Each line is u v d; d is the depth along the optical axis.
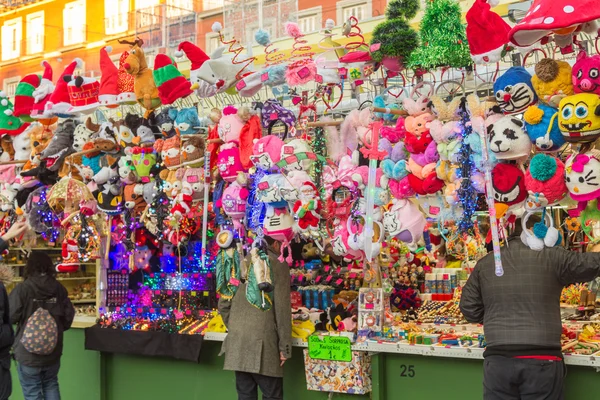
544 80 3.39
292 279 5.28
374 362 4.38
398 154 4.17
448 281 5.46
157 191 5.21
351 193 4.44
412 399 4.30
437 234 5.16
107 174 5.36
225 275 4.74
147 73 5.03
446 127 3.83
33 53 13.06
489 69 4.55
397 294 5.22
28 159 6.21
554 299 3.48
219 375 5.19
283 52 4.95
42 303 5.19
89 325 5.85
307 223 4.34
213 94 4.91
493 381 3.51
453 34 3.86
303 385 4.77
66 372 6.00
